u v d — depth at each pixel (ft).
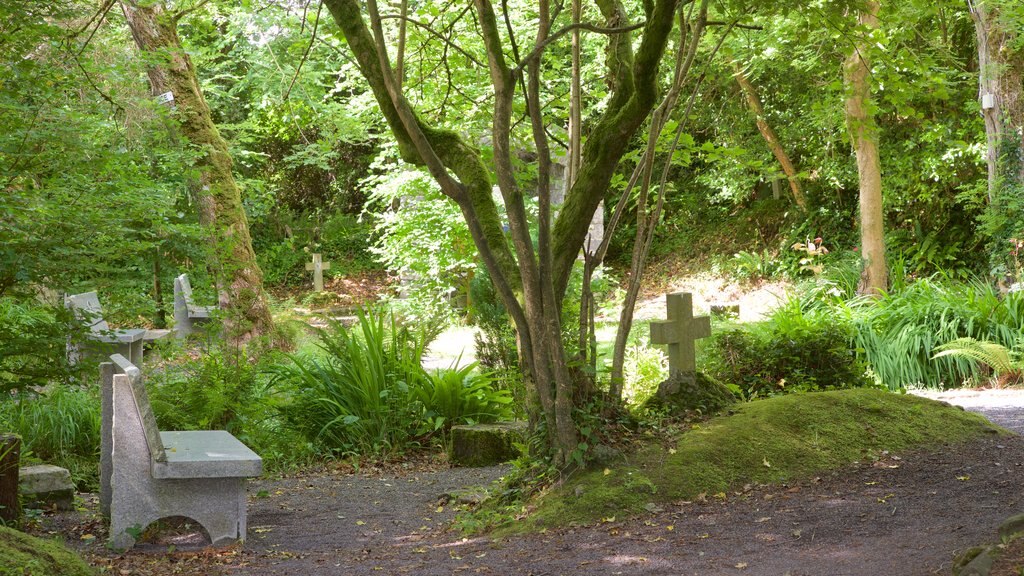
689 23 23.73
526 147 27.91
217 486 17.06
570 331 26.13
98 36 38.45
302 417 29.07
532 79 18.10
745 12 21.67
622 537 16.07
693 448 19.99
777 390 31.68
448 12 31.76
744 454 20.24
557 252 20.81
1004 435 23.97
